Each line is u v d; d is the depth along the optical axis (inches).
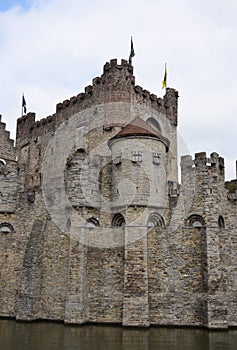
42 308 1583.4
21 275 1632.6
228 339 1219.9
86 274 1524.4
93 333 1294.3
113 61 2139.5
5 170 1865.2
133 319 1395.2
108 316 1476.4
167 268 1503.4
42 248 1662.2
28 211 1775.3
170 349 1074.7
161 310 1457.9
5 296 1702.8
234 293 1508.4
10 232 1797.5
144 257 1464.1
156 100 2327.8
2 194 1838.1
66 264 1585.9
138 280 1435.8
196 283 1477.6
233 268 1535.4
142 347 1096.2
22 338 1206.9
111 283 1508.4
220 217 1584.6
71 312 1455.5
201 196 1568.7
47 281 1608.0
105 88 2128.4
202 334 1299.2
